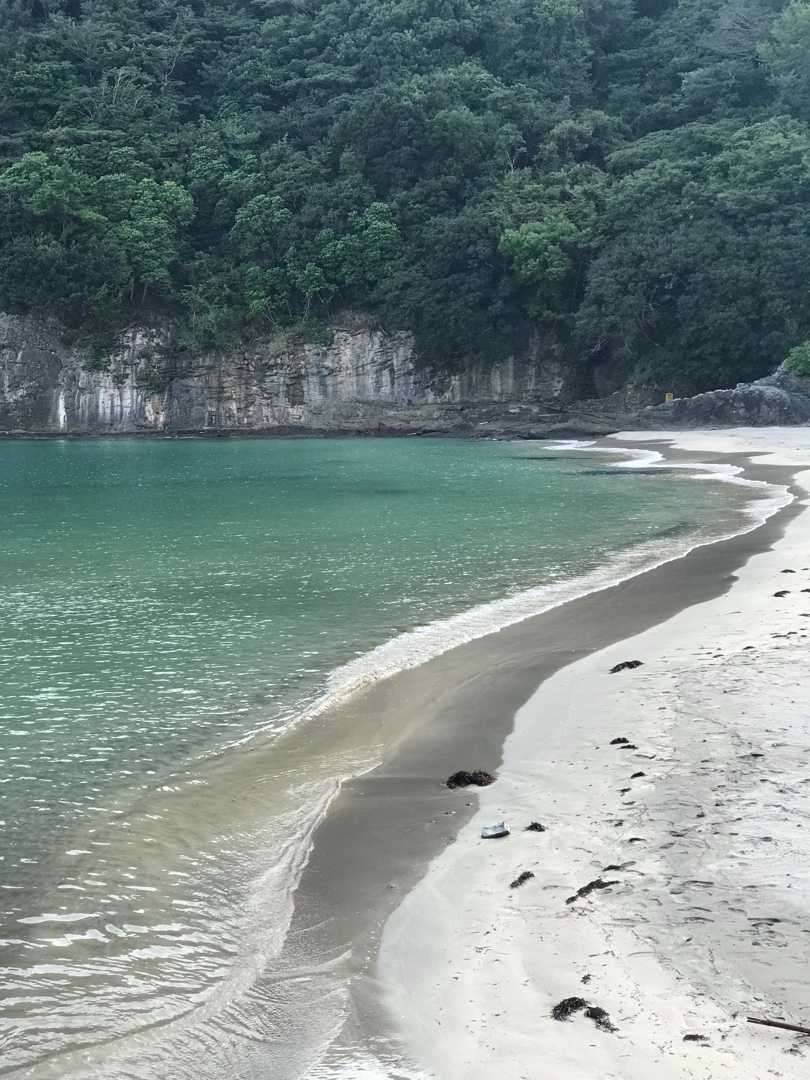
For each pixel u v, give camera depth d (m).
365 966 5.49
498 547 22.86
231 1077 4.74
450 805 7.79
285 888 6.63
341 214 91.81
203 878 6.95
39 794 8.62
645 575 18.58
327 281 90.69
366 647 13.79
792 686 10.03
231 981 5.57
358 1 112.44
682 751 8.31
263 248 92.06
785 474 40.16
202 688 11.91
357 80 105.44
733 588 16.44
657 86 108.38
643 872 6.07
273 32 111.38
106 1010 5.38
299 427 88.75
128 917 6.41
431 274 87.88
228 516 29.97
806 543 20.89
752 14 106.25
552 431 74.38
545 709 10.27
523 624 14.91
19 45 103.38
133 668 12.83
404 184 93.56
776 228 77.62
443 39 108.75
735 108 100.81
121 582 18.97
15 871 7.10
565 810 7.33
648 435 67.69
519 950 5.34
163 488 40.06
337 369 90.88
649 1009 4.68
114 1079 4.80
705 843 6.42
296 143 100.81
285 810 8.12
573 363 86.69
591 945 5.30
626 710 9.77
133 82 104.81
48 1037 5.15
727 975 4.91
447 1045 4.62
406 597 17.23
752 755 8.05
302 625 15.20
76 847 7.51
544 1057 4.43
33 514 31.00
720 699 9.73
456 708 10.70
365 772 8.88
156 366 92.31
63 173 91.19
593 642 13.45
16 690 11.87
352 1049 4.71
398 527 26.72
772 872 5.95
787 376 72.06
